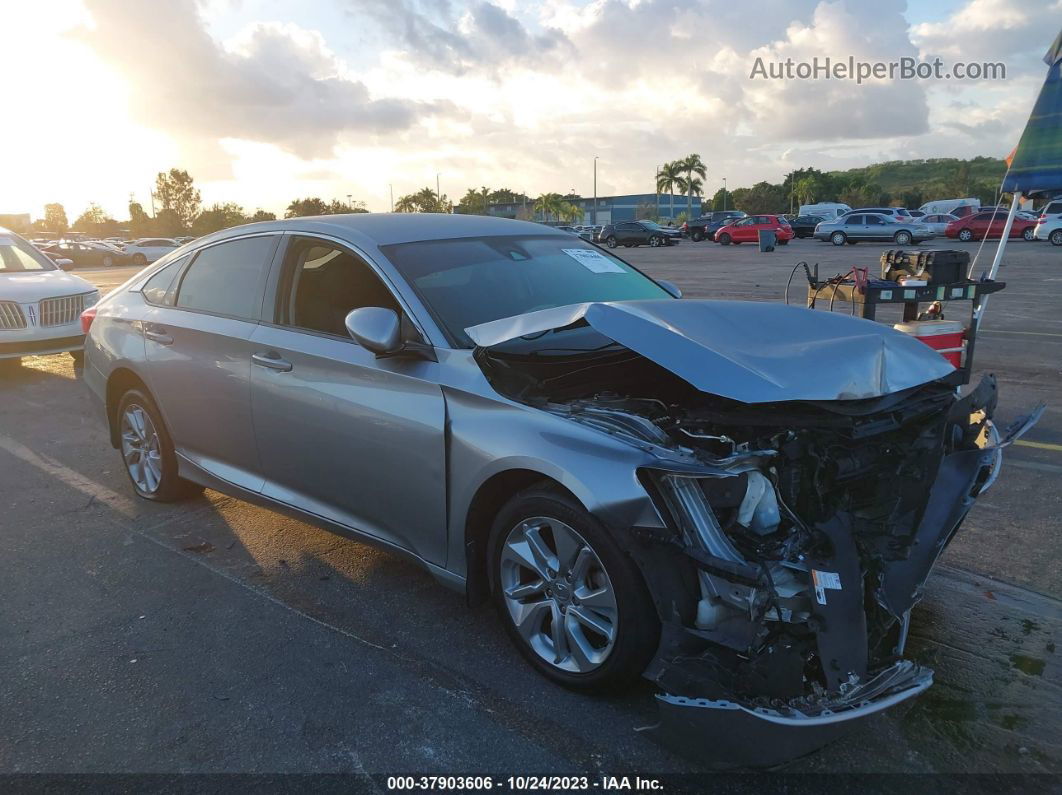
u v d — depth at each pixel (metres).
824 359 2.72
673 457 2.46
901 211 40.72
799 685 2.22
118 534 4.40
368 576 3.86
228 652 3.20
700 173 85.88
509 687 2.92
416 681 2.97
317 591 3.71
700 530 2.44
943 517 2.90
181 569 3.95
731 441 2.61
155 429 4.61
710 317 3.02
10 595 3.71
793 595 2.36
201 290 4.29
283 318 3.77
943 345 5.88
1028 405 6.68
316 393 3.48
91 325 5.04
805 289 16.62
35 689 2.96
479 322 3.33
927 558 2.72
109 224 98.25
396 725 2.72
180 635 3.33
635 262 28.14
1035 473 5.04
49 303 8.91
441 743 2.63
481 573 3.12
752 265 24.64
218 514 4.66
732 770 2.47
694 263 26.50
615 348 3.29
